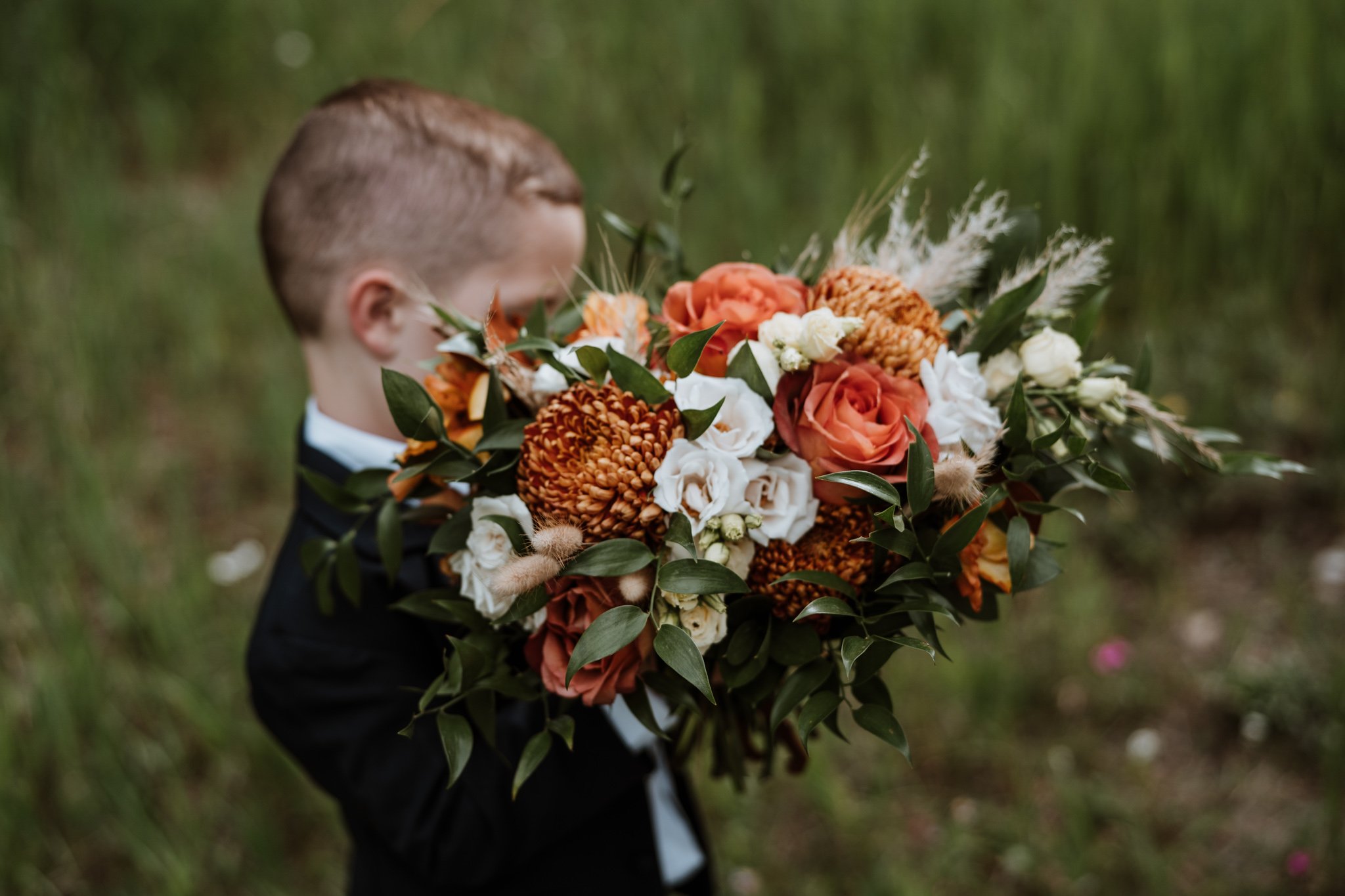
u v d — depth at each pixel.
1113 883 1.84
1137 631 2.27
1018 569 0.79
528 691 0.86
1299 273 2.76
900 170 2.93
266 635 1.10
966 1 3.27
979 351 0.90
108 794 1.95
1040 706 2.17
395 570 0.92
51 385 2.80
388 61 3.89
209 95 4.00
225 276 3.19
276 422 2.74
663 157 3.28
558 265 1.17
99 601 2.32
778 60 3.51
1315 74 2.76
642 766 1.05
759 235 2.94
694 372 0.83
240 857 1.93
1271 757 2.02
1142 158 2.73
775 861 1.96
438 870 1.05
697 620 0.78
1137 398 0.91
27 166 3.46
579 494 0.76
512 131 1.19
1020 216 1.03
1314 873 1.79
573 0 3.95
